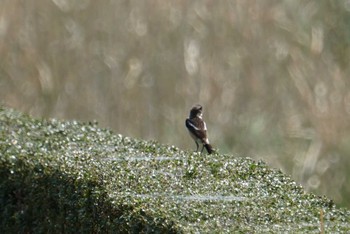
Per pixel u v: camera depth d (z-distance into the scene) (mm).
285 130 36219
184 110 37062
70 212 19172
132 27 40469
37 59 39219
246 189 18375
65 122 25578
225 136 35875
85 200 18562
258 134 35812
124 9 41344
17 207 21406
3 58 39344
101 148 22547
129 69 38469
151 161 20547
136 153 21891
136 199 17203
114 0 41531
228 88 38031
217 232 15156
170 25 40656
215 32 40625
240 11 41719
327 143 35406
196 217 16094
